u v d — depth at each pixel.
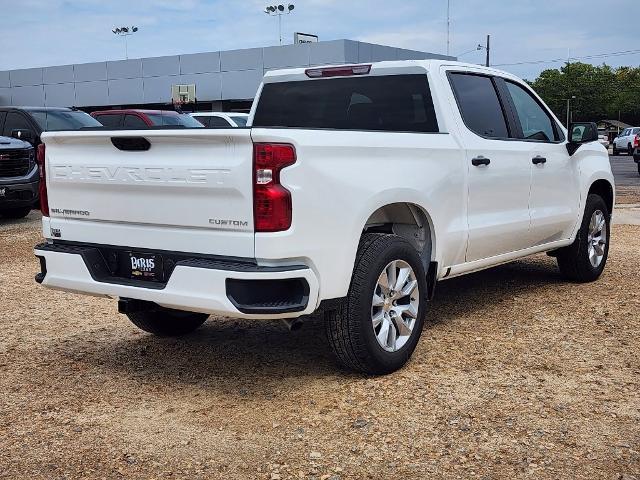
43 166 4.92
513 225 6.03
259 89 6.49
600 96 115.88
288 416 4.19
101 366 5.14
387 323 4.71
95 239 4.69
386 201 4.62
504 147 5.94
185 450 3.81
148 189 4.36
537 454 3.67
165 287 4.26
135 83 39.91
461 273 5.71
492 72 6.18
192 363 5.16
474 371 4.83
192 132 4.09
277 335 5.79
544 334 5.63
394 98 5.73
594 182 7.43
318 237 4.17
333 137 4.30
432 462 3.61
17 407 4.42
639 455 3.65
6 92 44.03
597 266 7.46
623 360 5.01
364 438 3.88
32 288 7.65
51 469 3.63
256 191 3.97
